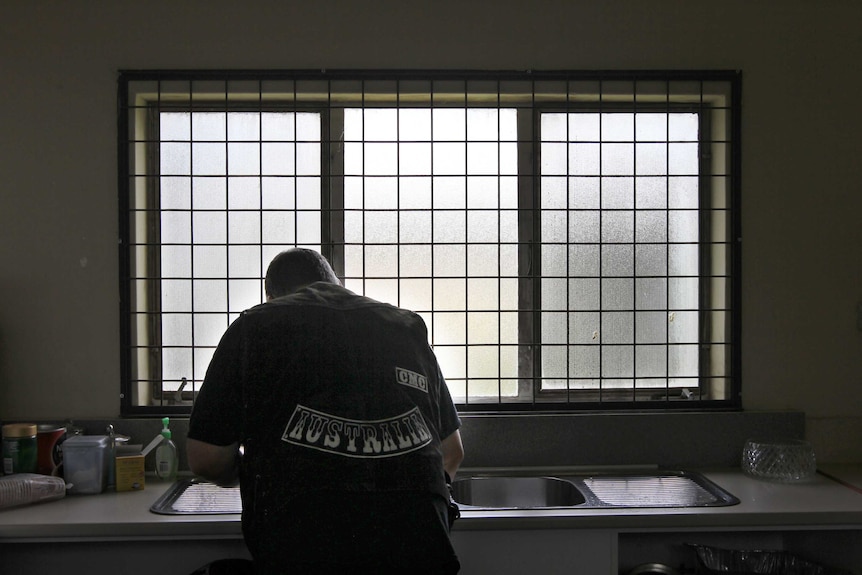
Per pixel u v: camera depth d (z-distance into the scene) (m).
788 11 2.38
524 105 2.36
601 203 2.38
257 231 2.34
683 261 2.40
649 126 2.38
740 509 1.87
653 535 2.20
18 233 2.30
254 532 1.42
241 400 1.52
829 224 2.40
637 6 2.35
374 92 2.32
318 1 2.32
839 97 2.39
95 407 2.31
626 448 2.31
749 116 2.38
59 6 2.29
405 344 1.55
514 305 2.37
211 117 2.32
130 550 1.84
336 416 1.41
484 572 1.84
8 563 1.84
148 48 2.30
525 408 2.34
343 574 1.35
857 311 2.40
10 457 2.05
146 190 2.33
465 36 2.34
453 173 2.35
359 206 2.34
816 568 1.99
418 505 1.39
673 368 2.40
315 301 1.57
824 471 2.28
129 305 2.30
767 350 2.40
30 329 2.30
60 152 2.30
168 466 2.18
